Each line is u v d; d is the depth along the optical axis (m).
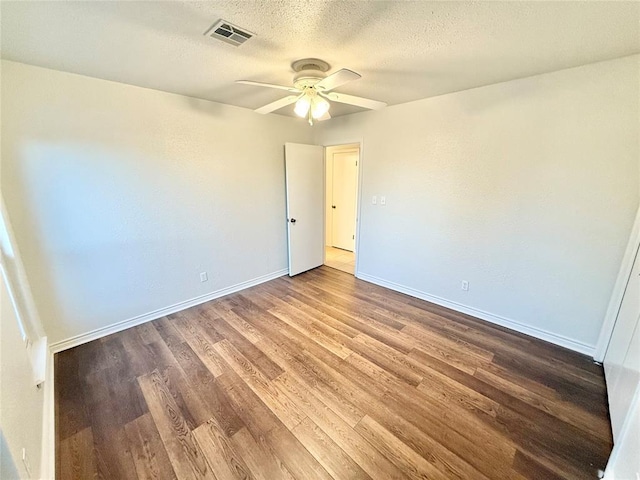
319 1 1.25
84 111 2.21
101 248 2.45
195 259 3.11
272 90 2.55
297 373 2.06
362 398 1.82
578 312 2.27
